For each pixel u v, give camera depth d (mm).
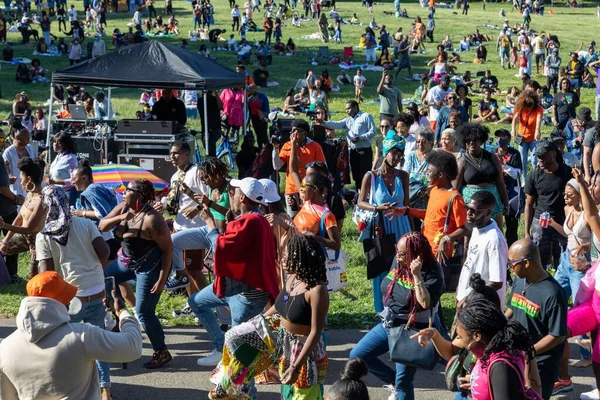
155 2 60625
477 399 4988
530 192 9602
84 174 9383
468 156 9406
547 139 9414
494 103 25531
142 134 15555
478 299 5109
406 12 56781
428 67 38688
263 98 20578
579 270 7992
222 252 7066
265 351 6223
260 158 13914
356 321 9258
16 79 34281
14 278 10586
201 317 7902
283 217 7812
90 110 22594
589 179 11602
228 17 54906
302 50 43906
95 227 6973
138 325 5613
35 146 16516
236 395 6270
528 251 5988
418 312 6457
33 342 5168
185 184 8711
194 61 16156
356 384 5047
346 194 14539
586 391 7422
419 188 10164
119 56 16031
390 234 8648
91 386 5449
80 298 6836
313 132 13812
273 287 7145
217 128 18125
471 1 66750
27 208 8812
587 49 44312
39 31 48344
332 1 56750
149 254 7715
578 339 7957
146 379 7820
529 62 35375
